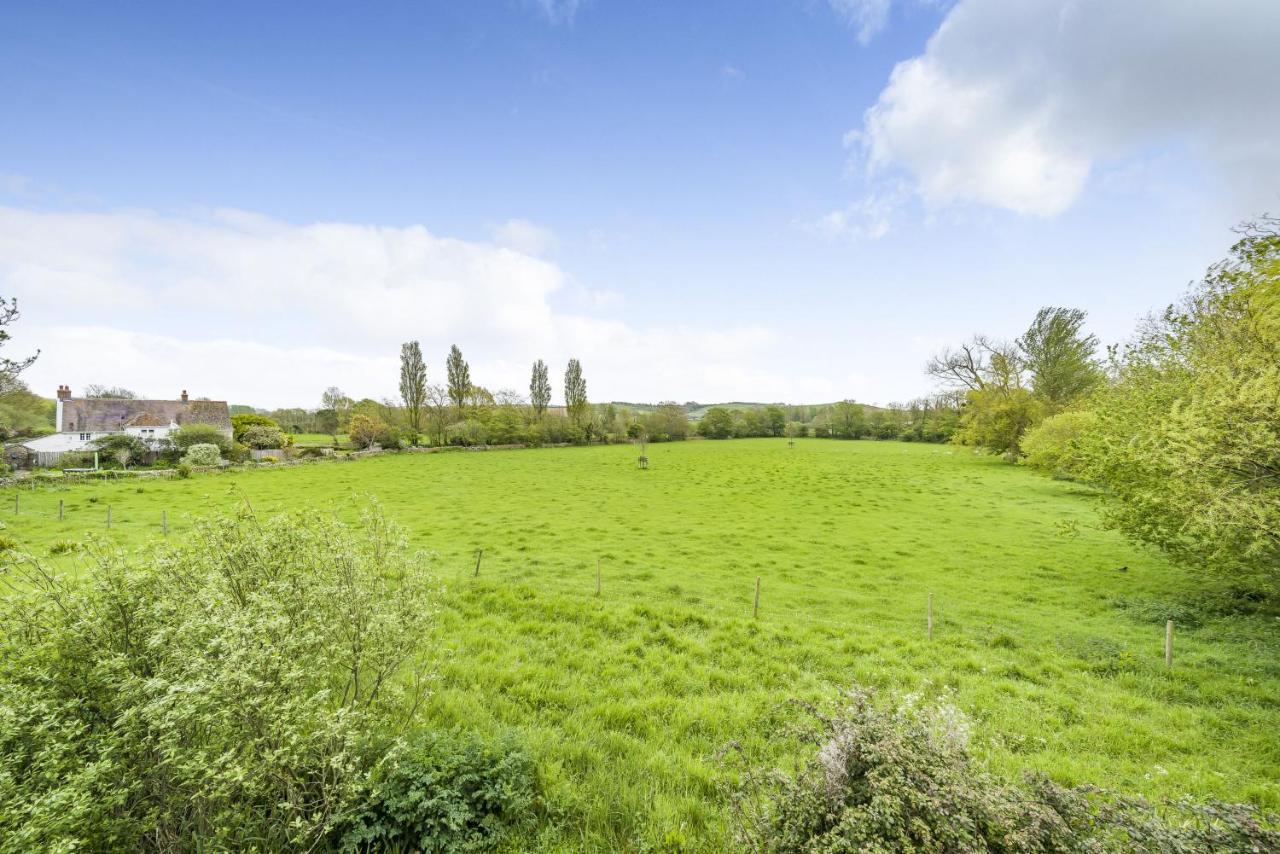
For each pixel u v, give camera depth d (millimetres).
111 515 24172
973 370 54219
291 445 63375
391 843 5324
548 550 21734
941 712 5203
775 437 103875
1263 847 3523
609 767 7203
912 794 3801
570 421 84938
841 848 3771
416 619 6777
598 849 5688
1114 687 10250
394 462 56344
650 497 36562
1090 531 25234
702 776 7000
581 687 9711
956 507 31969
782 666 10883
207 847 4508
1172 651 11336
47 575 5230
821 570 19438
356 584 6449
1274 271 9703
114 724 4621
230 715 4480
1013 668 11008
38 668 4785
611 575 18281
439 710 8391
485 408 83812
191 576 6145
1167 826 4008
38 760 4102
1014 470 48281
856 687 5293
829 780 4320
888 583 17812
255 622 5020
